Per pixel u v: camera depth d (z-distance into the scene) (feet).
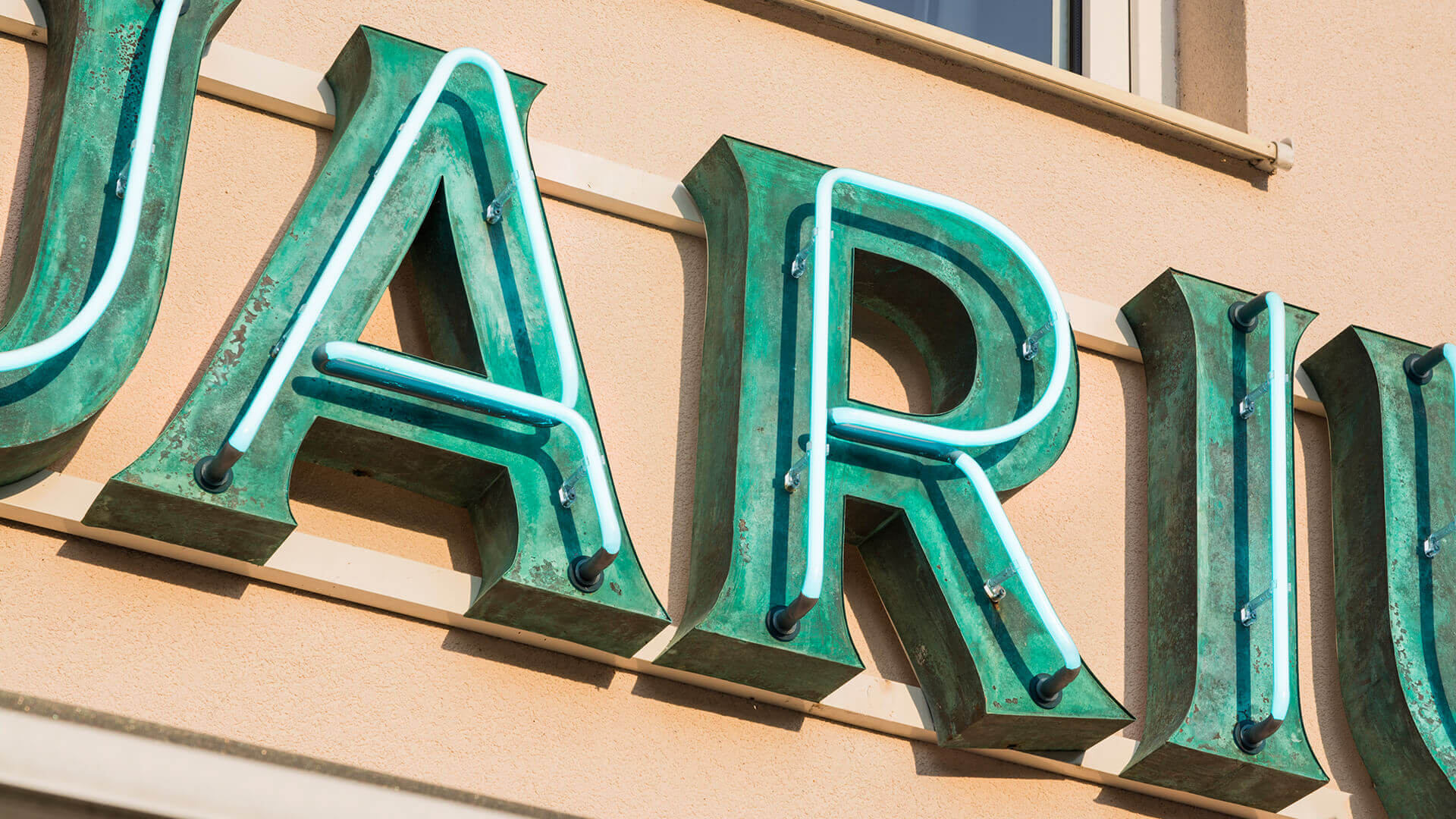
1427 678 9.98
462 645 8.54
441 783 8.14
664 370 9.67
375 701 8.23
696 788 8.70
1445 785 9.63
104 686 7.73
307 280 8.42
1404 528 10.43
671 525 9.27
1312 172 12.21
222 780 7.53
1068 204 11.27
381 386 8.24
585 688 8.70
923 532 9.21
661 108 10.37
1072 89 11.46
